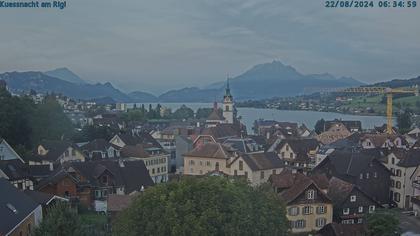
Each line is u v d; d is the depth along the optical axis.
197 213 41.47
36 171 93.12
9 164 89.94
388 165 96.12
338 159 94.62
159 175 124.81
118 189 88.31
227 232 40.84
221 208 42.50
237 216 42.03
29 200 60.19
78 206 77.94
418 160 93.00
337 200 75.94
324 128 197.75
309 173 96.44
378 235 62.66
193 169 112.50
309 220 71.81
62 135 140.25
